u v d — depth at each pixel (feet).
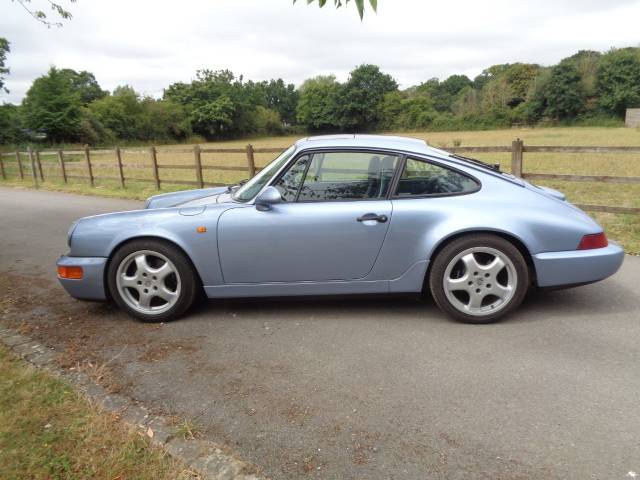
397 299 14.03
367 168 12.18
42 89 152.46
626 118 220.02
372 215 11.85
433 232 11.76
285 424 8.29
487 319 12.03
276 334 12.04
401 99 300.61
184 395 9.31
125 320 13.25
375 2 7.59
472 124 265.13
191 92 294.46
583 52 270.46
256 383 9.72
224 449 7.61
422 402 8.82
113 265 12.66
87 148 48.73
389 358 10.57
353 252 12.07
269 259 12.26
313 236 12.01
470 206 11.77
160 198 15.52
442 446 7.60
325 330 12.16
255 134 331.57
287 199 12.31
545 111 245.45
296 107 366.63
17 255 21.61
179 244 12.30
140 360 10.85
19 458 7.28
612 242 12.62
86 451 7.45
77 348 11.51
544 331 11.62
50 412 8.54
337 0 8.23
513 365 10.05
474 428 8.02
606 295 13.82
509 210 11.72
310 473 7.07
